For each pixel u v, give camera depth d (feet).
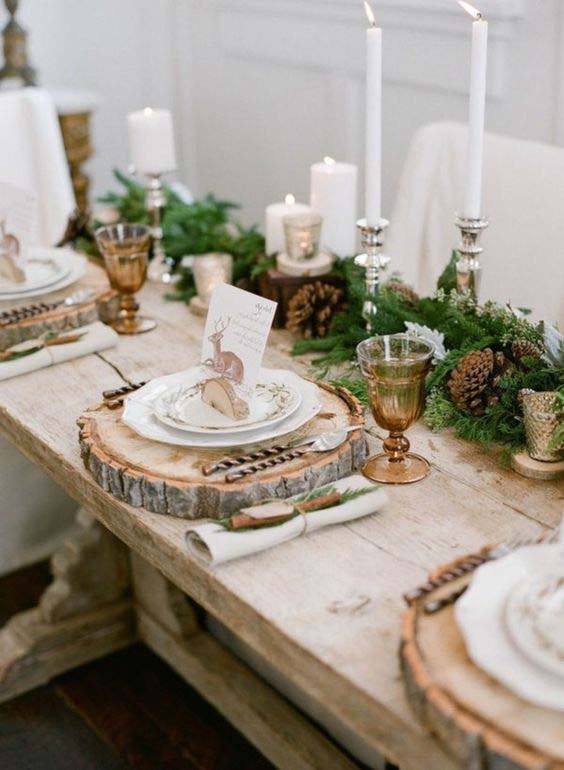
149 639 7.38
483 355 4.55
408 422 4.23
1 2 11.61
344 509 3.94
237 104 11.03
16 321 5.63
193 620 7.04
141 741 6.72
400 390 4.09
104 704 7.07
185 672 7.06
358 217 9.97
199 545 3.89
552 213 6.45
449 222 7.04
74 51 12.21
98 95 11.39
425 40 8.52
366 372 4.14
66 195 8.35
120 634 7.51
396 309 5.23
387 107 9.20
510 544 3.59
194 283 6.60
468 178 4.97
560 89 7.59
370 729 3.16
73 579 7.18
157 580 6.97
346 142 9.73
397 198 7.25
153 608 7.20
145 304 6.43
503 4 7.67
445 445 4.59
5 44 10.89
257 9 10.14
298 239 5.83
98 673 7.36
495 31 7.88
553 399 4.17
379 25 8.84
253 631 3.57
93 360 5.58
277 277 5.88
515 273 6.64
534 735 2.70
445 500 4.14
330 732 6.11
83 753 6.64
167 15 11.46
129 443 4.37
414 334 4.85
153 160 6.88
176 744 6.69
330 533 3.92
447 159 7.04
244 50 10.59
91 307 5.85
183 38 11.37
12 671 7.09
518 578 3.18
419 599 3.26
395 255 7.20
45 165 8.28
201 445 4.20
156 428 4.39
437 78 8.54
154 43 11.60
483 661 2.87
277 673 6.48
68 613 7.25
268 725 6.24
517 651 2.92
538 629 2.91
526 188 6.58
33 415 4.97
